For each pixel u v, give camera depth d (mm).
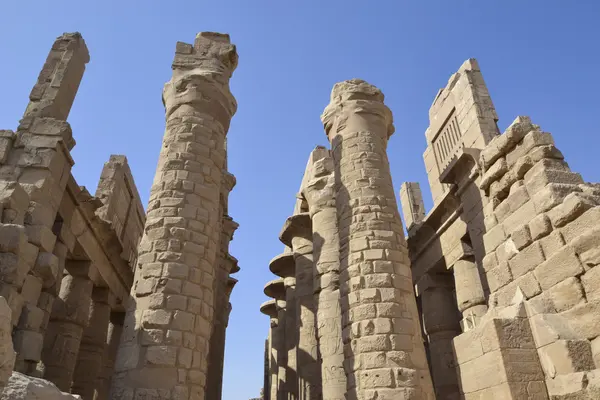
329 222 18297
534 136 9805
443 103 17641
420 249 19000
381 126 15547
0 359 4023
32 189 11312
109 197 18812
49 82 13305
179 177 12195
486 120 14812
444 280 18109
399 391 10539
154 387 9469
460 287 15531
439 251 17344
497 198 10578
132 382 9555
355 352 11438
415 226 19672
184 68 14352
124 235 21125
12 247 9750
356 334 11570
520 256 9180
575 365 7180
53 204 12016
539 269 8656
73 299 15508
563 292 8039
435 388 16516
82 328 15727
